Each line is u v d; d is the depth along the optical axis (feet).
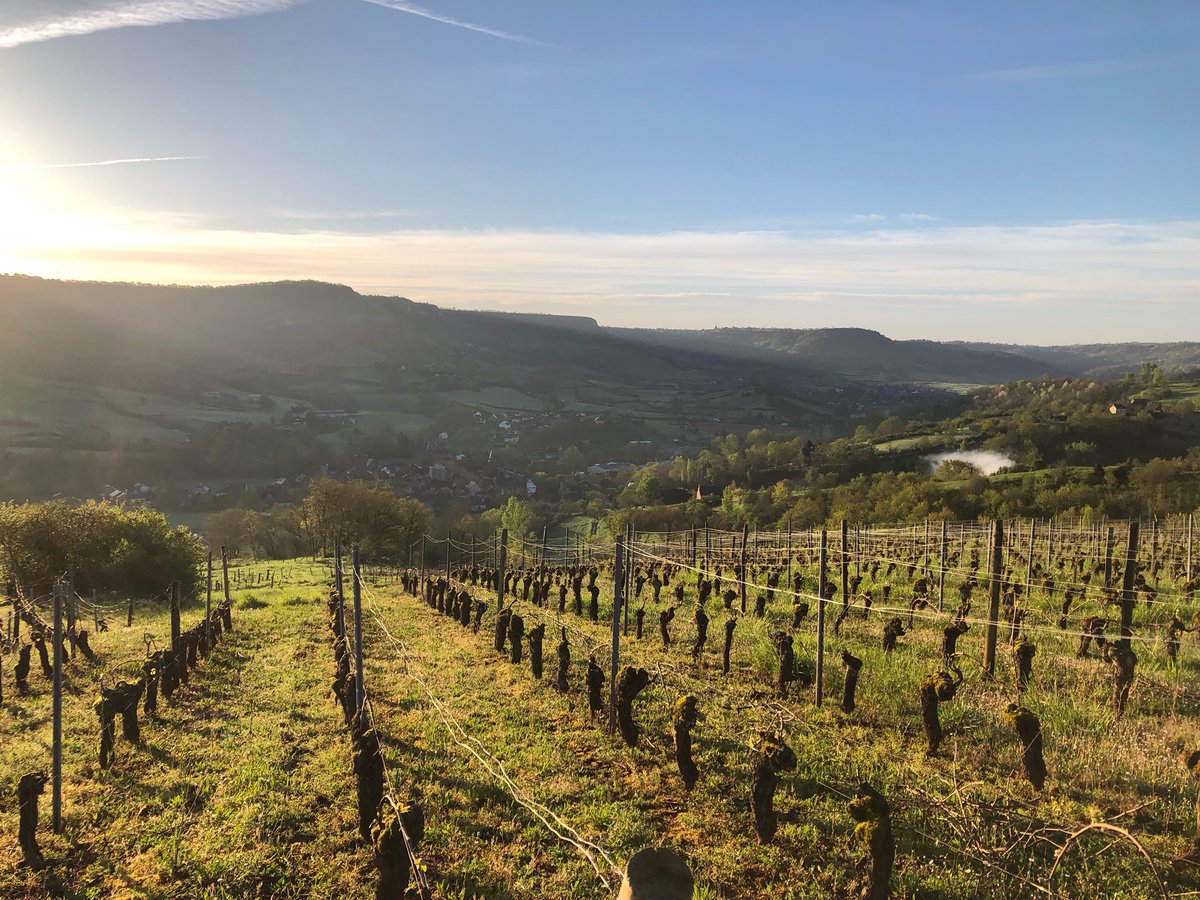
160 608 130.82
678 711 34.14
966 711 40.55
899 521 211.00
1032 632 57.67
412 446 545.85
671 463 528.63
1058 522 142.92
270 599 130.00
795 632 61.46
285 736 45.62
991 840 27.07
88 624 111.65
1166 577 89.86
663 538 219.82
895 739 38.29
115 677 64.39
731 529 266.36
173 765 41.60
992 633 47.01
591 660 46.16
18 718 53.36
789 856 27.68
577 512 396.37
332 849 30.83
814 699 44.91
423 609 108.58
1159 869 24.70
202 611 116.26
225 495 381.19
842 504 254.68
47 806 36.63
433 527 284.41
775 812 31.09
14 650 78.23
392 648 72.74
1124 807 29.91
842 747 37.27
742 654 57.62
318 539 266.98
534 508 395.75
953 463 316.81
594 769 37.29
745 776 34.94
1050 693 43.11
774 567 108.06
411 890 23.39
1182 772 32.04
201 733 47.29
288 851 30.68
